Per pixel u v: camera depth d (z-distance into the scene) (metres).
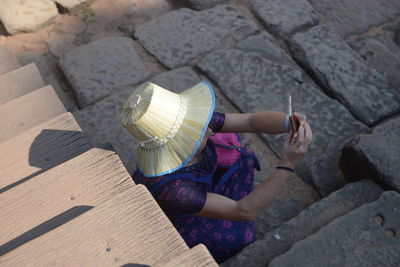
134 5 4.57
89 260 1.52
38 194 1.86
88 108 3.77
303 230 2.71
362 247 2.47
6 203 1.84
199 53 4.13
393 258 2.43
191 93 2.08
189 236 2.45
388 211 2.59
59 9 4.54
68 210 1.82
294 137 2.03
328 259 2.45
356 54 4.02
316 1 4.62
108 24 4.47
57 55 4.28
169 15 4.38
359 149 2.97
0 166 2.20
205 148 2.21
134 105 1.90
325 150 3.44
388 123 3.08
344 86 3.81
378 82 3.83
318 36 4.16
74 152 2.21
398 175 2.84
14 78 3.16
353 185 2.90
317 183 3.29
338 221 2.57
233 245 2.53
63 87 4.09
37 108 2.68
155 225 1.57
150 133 1.92
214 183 2.55
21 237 1.75
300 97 3.73
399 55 4.25
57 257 1.53
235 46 4.13
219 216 2.13
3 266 1.51
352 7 4.56
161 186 2.05
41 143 2.25
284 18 4.34
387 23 4.46
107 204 1.60
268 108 3.69
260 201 2.08
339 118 3.60
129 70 4.04
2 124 2.62
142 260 1.51
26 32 4.42
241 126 2.39
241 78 3.86
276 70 3.88
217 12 4.39
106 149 1.98
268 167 3.44
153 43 4.21
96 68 4.05
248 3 4.54
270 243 2.65
